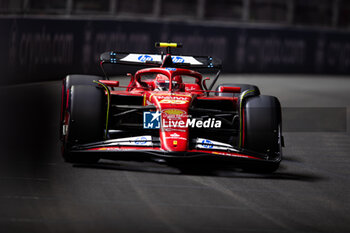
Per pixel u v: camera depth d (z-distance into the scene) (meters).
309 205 18.28
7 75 49.28
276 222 16.12
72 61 59.19
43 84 52.72
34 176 20.00
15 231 14.02
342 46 95.12
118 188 18.91
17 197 17.08
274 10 97.56
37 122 33.72
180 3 90.94
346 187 21.39
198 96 25.16
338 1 102.38
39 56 53.97
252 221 16.08
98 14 81.56
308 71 91.88
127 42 68.50
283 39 88.56
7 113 36.16
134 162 23.42
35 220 14.98
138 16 86.81
